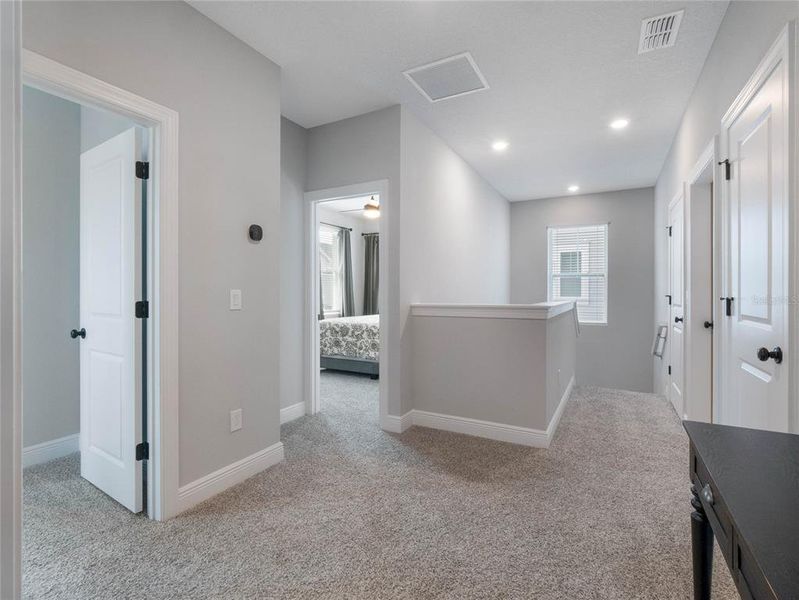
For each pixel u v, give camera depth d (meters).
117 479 2.05
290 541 1.74
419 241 3.43
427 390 3.30
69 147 2.71
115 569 1.56
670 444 2.88
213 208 2.14
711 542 1.05
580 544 1.71
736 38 1.93
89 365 2.24
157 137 1.89
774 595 0.46
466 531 1.81
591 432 3.15
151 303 1.91
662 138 3.79
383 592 1.45
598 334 5.89
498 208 5.80
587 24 2.17
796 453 0.87
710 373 2.96
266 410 2.48
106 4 1.68
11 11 0.48
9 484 0.48
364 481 2.30
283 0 1.98
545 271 6.23
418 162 3.39
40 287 2.57
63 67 1.54
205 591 1.45
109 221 2.08
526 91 2.91
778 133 1.45
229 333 2.23
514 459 2.62
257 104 2.41
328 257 7.42
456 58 2.50
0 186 0.47
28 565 1.58
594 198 5.91
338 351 5.43
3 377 0.47
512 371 2.96
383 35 2.27
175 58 1.95
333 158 3.43
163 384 1.89
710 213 2.94
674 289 3.80
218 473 2.17
